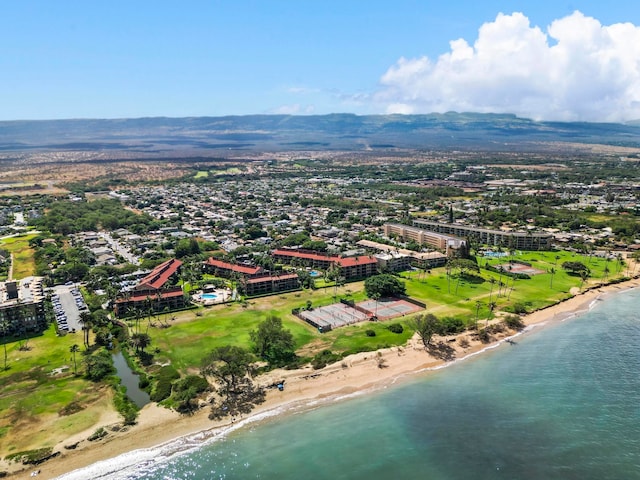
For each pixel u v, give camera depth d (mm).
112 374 192000
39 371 193750
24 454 145000
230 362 180750
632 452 152250
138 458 147125
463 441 157875
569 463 147375
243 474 141875
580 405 178000
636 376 198625
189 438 156750
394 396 184000
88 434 154750
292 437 159125
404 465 146375
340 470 144125
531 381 194750
